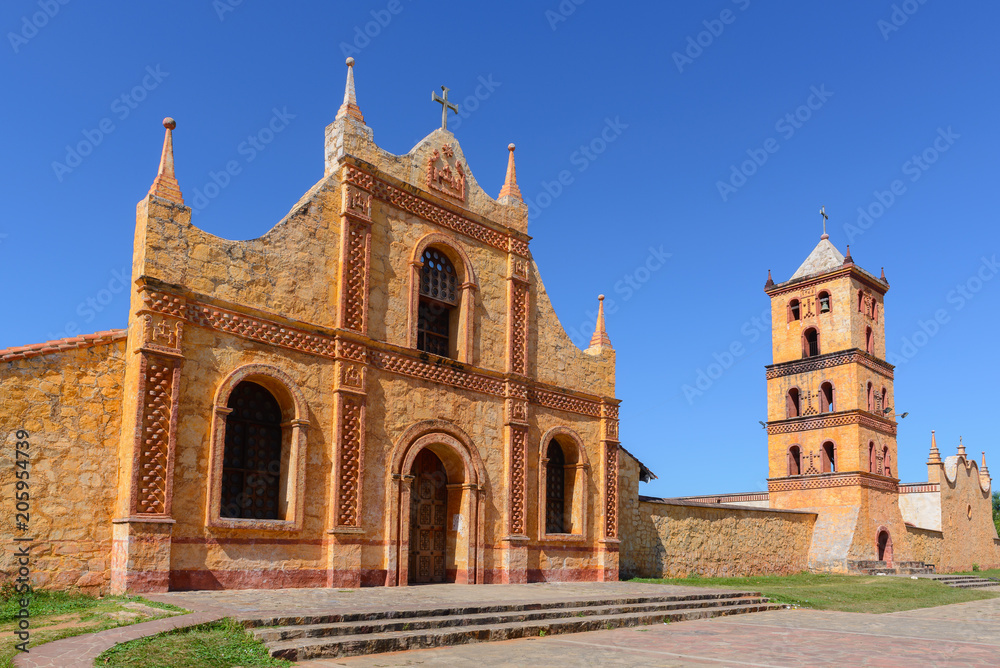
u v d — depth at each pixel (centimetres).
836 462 4100
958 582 3872
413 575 2206
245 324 1842
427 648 1327
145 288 1670
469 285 2397
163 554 1614
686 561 3234
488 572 2317
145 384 1641
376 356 2108
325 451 1958
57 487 1591
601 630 1638
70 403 1630
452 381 2297
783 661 1270
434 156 2381
